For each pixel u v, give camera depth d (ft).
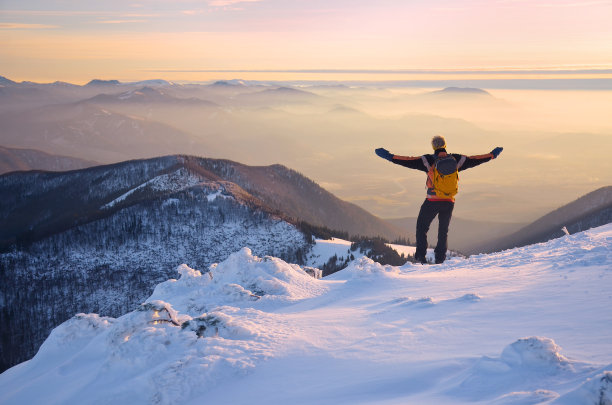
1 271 509.35
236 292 29.94
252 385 13.25
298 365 14.19
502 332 13.80
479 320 15.55
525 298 17.56
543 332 12.89
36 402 18.52
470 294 18.95
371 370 12.62
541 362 9.95
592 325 12.82
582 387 7.95
